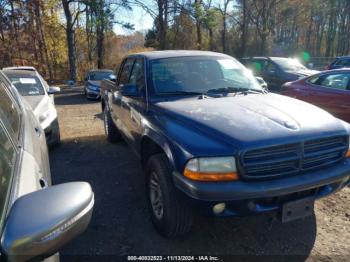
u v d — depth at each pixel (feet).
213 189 8.08
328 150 9.27
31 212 4.35
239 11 120.98
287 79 40.09
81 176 15.90
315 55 168.96
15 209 4.37
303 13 131.34
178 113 10.30
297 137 8.71
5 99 8.59
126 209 12.35
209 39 124.57
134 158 18.44
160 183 9.75
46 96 21.27
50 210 4.44
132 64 15.53
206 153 8.24
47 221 4.27
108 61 118.62
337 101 21.29
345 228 10.72
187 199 8.55
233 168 8.22
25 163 6.18
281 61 43.55
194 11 97.35
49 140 19.60
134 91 12.86
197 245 10.00
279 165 8.61
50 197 4.66
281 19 122.21
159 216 10.39
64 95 56.39
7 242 3.98
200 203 8.27
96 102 46.06
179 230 9.79
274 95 12.54
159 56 13.87
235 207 8.40
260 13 110.52
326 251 9.58
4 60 83.92
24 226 4.15
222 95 12.30
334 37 163.73
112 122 20.81
